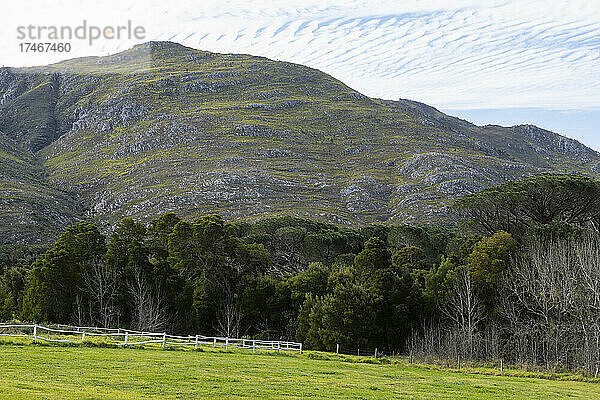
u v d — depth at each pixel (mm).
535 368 51875
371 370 41906
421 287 72500
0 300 85312
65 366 29594
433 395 28766
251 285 74438
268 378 30938
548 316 59188
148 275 74250
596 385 42156
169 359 37344
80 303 71250
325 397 25219
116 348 42938
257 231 101438
